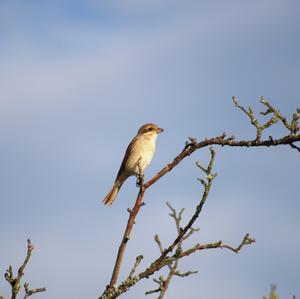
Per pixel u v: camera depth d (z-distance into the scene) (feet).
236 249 26.81
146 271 26.25
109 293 25.85
